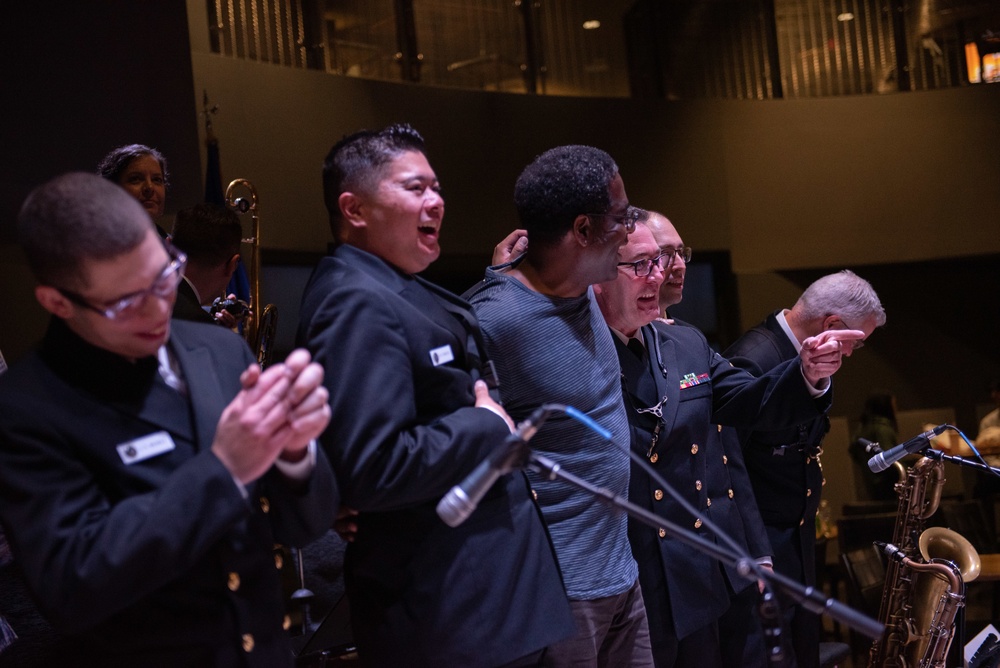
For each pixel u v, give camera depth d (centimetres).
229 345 183
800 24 912
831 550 823
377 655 207
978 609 684
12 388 158
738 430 350
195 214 345
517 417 235
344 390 194
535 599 205
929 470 402
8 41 436
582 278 241
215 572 166
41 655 216
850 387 964
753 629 307
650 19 882
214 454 153
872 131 911
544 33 839
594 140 842
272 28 701
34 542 149
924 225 909
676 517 278
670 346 297
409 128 225
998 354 974
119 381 164
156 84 487
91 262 152
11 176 433
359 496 191
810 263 898
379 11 760
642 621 250
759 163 896
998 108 913
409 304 210
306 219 696
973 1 906
